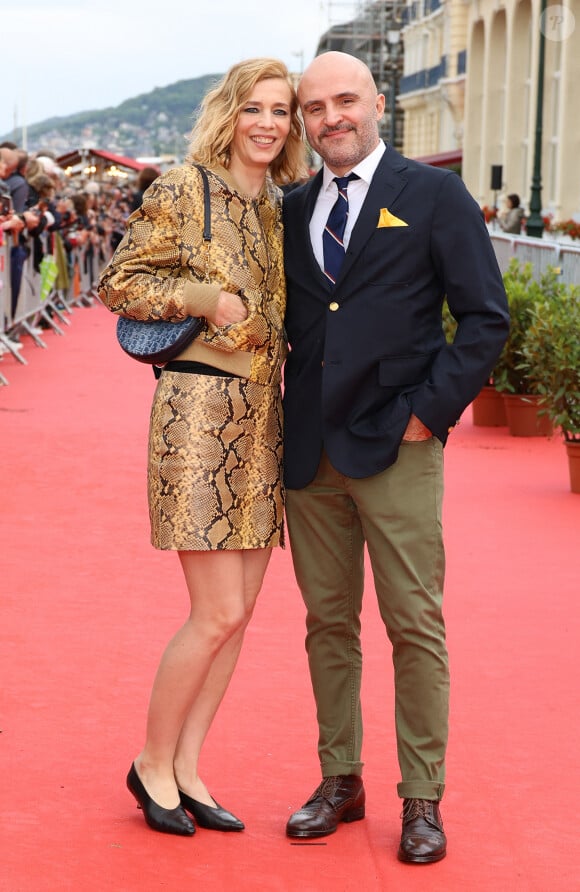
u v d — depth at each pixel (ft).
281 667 18.88
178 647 13.74
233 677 18.39
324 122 13.42
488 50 150.10
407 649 13.67
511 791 14.96
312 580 14.23
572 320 30.81
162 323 13.44
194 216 13.43
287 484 14.03
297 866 13.08
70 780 14.93
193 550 13.43
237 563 13.70
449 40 178.09
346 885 12.71
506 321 13.35
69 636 19.95
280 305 13.94
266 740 16.25
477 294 13.33
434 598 13.73
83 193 82.84
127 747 15.89
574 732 16.74
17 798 14.40
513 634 20.76
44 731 16.29
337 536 14.15
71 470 32.58
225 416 13.46
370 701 17.66
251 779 15.15
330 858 13.30
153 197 13.38
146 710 17.04
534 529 27.78
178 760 14.06
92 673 18.37
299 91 13.64
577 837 13.85
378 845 13.65
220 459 13.44
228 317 13.34
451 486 32.24
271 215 14.03
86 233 82.23
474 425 41.55
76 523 27.25
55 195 70.03
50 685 17.87
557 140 117.91
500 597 22.81
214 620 13.64
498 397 40.78
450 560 25.27
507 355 38.93
